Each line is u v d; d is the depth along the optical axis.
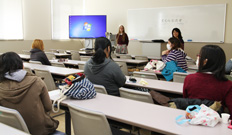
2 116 1.42
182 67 3.38
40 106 1.58
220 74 1.63
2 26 6.81
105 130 1.42
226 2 6.98
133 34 8.81
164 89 2.36
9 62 1.53
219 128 1.33
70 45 9.55
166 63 3.37
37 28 8.00
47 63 4.30
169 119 1.45
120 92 2.17
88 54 7.14
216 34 7.23
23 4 7.43
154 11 8.25
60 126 2.89
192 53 7.70
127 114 1.53
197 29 7.52
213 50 1.64
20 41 7.39
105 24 8.62
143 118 1.46
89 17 8.68
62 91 1.90
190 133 1.25
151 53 6.65
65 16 9.14
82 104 1.73
